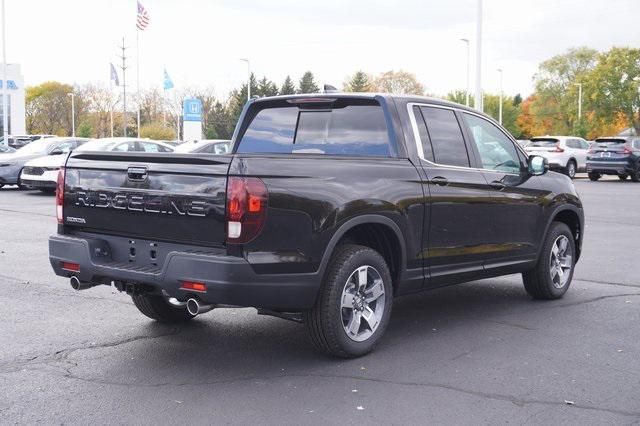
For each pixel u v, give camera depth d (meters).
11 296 7.12
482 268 6.16
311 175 4.73
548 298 7.13
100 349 5.32
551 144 29.94
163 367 4.89
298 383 4.55
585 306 6.87
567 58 90.31
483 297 7.30
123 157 4.91
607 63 77.88
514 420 3.95
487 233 6.16
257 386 4.50
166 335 5.73
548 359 5.09
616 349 5.36
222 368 4.87
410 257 5.43
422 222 5.48
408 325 6.10
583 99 80.75
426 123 5.79
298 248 4.60
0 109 78.06
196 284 4.38
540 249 6.88
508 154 6.63
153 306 5.92
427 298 7.25
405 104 5.66
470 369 4.85
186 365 4.94
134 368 4.87
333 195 4.79
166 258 4.51
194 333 5.80
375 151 5.55
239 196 4.34
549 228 7.05
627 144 28.05
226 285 4.30
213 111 83.25
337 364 4.96
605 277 8.41
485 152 6.31
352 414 4.02
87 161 5.18
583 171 31.14
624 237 12.12
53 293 7.27
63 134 96.12
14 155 20.97
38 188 19.36
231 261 4.30
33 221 13.66
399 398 4.28
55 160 19.23
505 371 4.81
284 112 6.09
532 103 95.81
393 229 5.21
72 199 5.25
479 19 26.69
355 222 4.91
